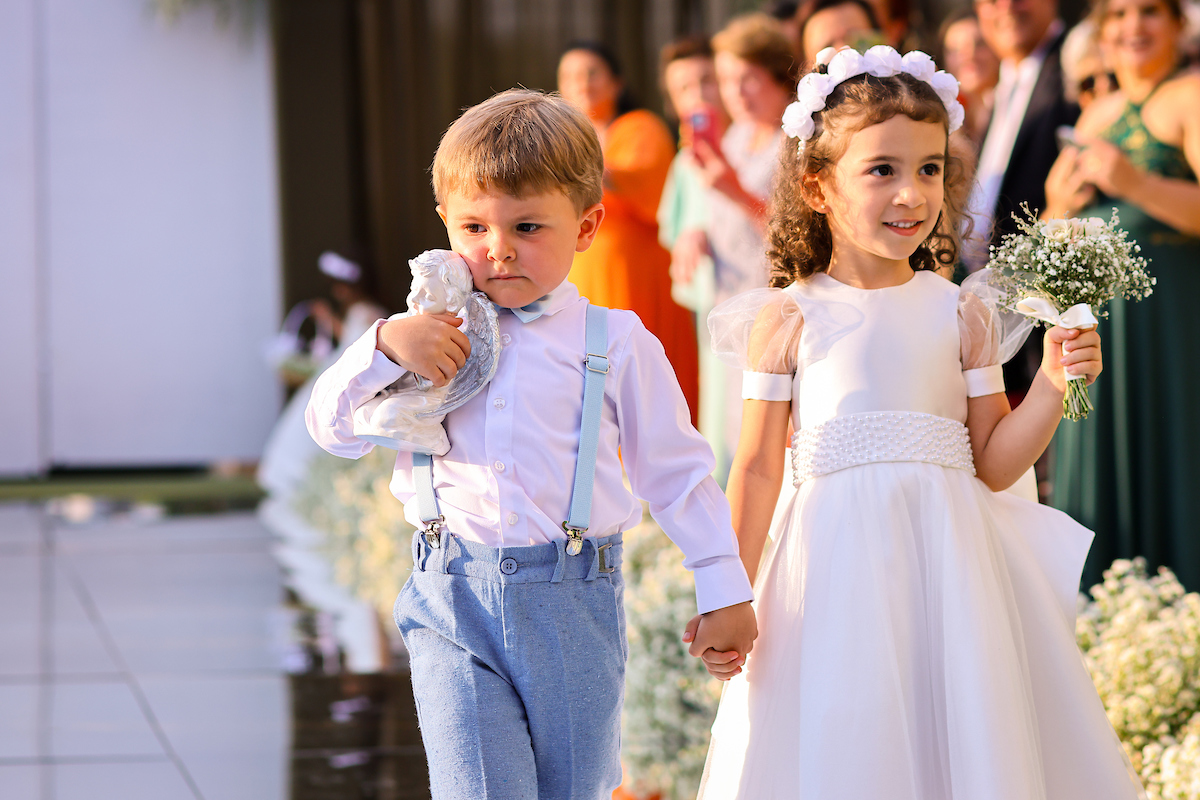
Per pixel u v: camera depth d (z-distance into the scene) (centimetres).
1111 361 478
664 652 466
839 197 283
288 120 1448
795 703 268
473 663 254
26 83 1448
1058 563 283
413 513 267
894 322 280
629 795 410
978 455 285
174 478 1456
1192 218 461
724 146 648
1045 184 518
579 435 258
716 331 295
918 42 600
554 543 254
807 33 569
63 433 1471
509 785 248
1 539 1004
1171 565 475
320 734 481
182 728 490
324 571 852
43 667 589
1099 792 266
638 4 1273
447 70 1380
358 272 1289
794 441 287
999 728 248
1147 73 489
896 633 261
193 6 1470
